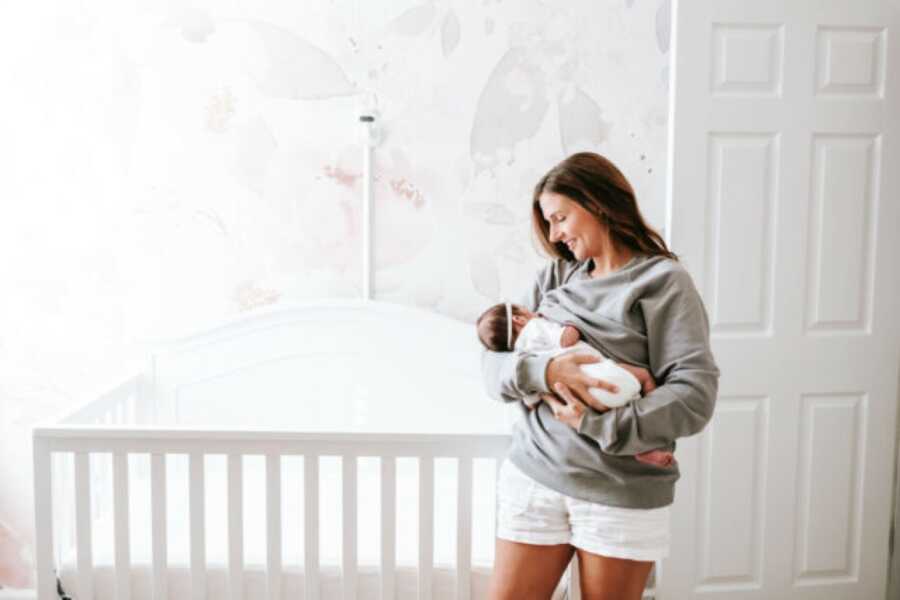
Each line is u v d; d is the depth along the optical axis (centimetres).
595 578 137
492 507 198
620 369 130
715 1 203
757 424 213
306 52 221
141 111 222
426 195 226
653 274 134
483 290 229
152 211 225
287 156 224
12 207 224
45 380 229
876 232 214
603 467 134
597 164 142
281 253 227
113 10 220
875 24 209
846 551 219
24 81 221
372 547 172
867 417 217
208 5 220
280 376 224
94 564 165
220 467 223
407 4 221
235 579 161
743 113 206
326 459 222
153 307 227
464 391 224
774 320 212
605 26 222
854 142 212
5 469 231
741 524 214
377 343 223
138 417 221
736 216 209
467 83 223
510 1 221
